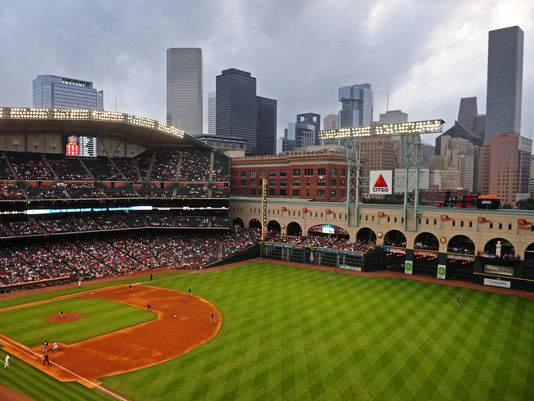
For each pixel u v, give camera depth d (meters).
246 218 126.88
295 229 124.94
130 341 52.78
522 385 42.31
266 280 86.69
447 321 61.31
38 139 112.06
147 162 127.19
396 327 58.31
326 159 131.75
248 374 43.88
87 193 103.62
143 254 102.00
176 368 45.16
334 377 43.38
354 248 100.19
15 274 80.81
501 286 83.50
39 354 48.53
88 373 43.84
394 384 42.09
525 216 82.25
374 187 101.12
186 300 71.56
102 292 76.62
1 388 40.22
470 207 95.00
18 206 94.19
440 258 91.12
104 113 103.25
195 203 118.06
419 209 94.56
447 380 43.06
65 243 97.81
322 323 59.78
